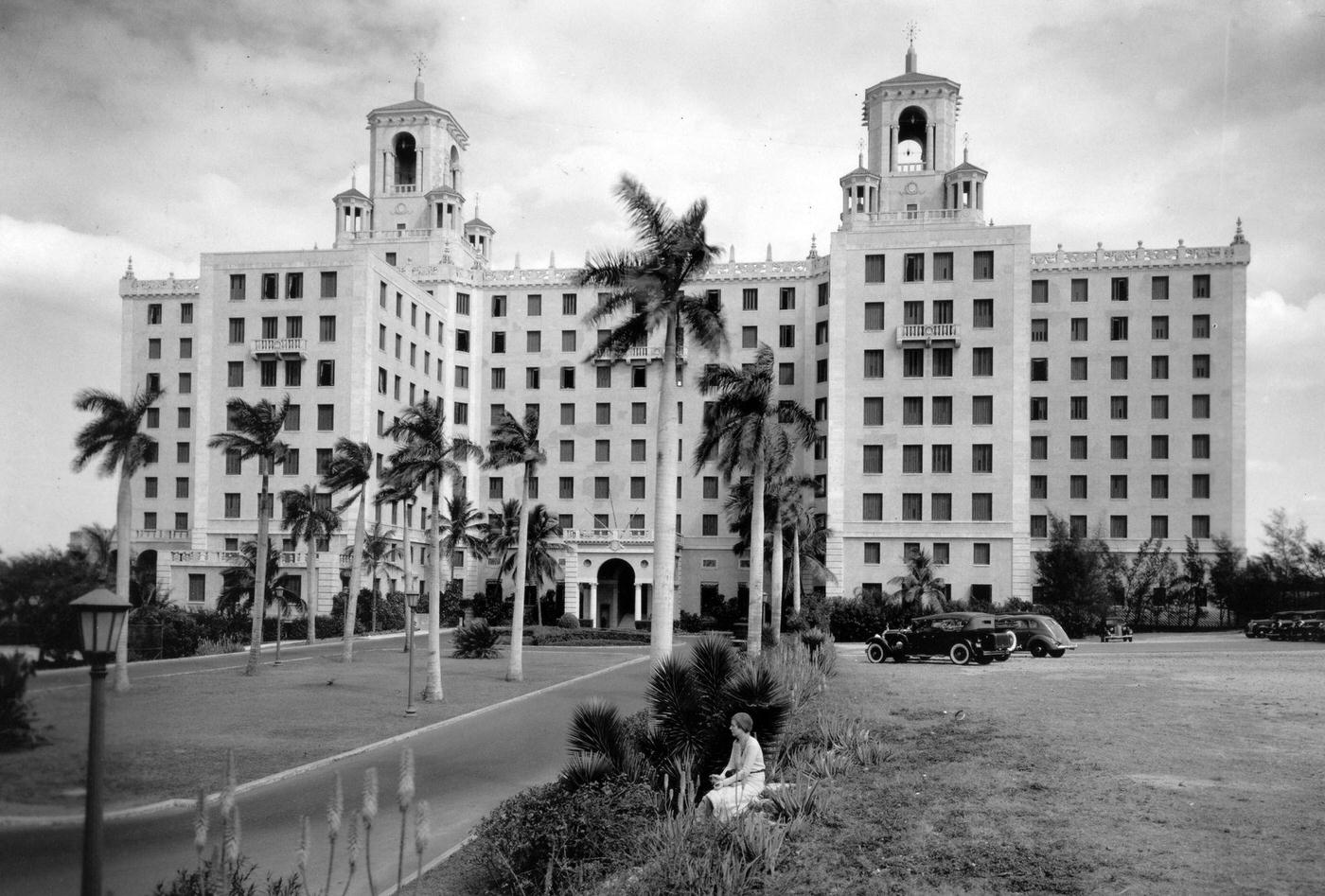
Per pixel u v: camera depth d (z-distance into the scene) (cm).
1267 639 5888
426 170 9956
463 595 8938
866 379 7550
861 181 8781
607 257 3269
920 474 7419
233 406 4297
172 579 7275
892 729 1919
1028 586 7194
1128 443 8194
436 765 2066
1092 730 1838
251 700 3152
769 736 1564
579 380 9019
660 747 1530
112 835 1342
